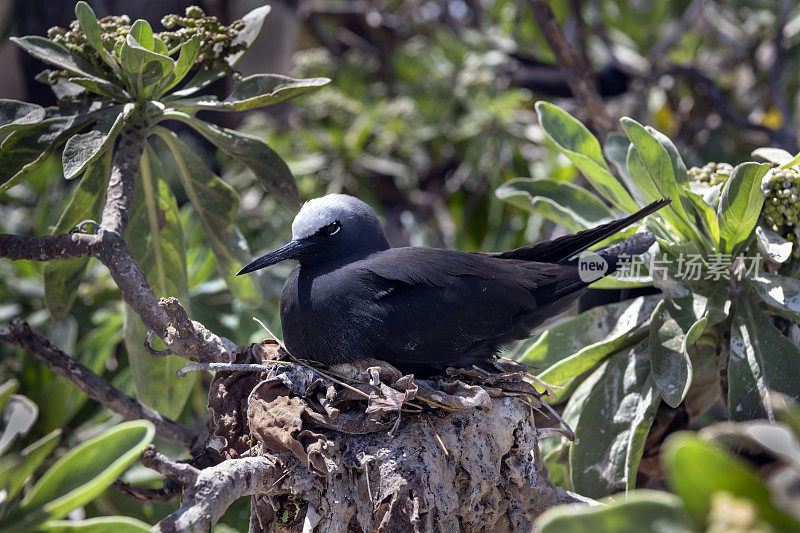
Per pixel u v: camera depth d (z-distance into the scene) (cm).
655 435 838
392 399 631
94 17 696
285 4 1839
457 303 747
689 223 755
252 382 683
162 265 848
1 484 539
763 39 1648
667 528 374
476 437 648
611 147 916
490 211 1561
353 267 774
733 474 343
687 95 1659
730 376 712
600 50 1739
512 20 1848
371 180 1653
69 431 995
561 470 866
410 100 1634
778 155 811
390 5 2117
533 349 843
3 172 720
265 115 1736
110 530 507
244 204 1543
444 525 606
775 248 727
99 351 1022
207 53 770
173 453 1044
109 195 711
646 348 784
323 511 614
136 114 752
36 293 1171
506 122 1584
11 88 1683
